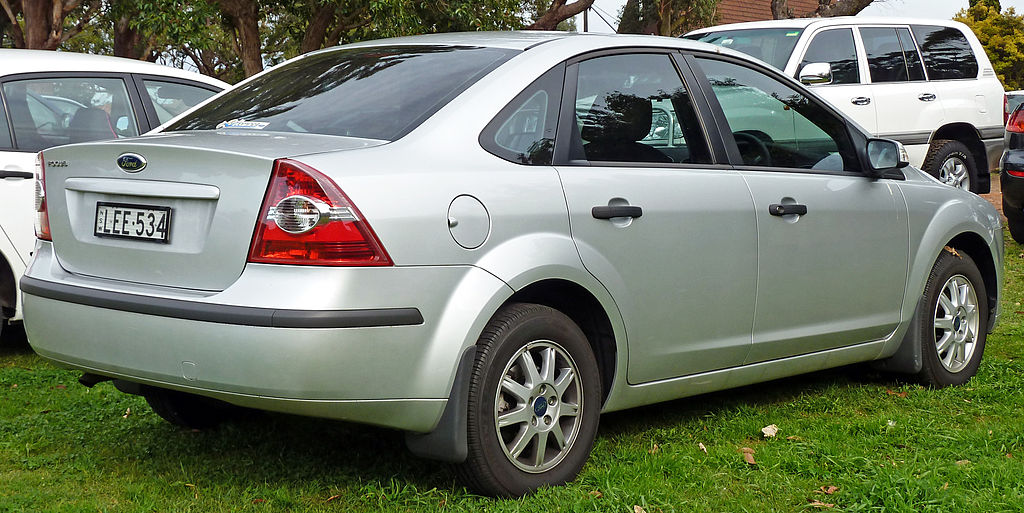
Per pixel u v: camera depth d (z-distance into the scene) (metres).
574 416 3.67
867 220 4.76
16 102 5.71
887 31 10.22
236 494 3.57
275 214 3.06
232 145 3.27
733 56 4.50
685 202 3.96
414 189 3.19
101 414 4.57
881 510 3.42
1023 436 4.21
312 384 3.02
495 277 3.31
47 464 3.93
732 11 33.34
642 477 3.71
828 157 4.74
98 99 5.98
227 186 3.14
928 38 10.55
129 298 3.24
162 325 3.17
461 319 3.23
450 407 3.27
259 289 3.04
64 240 3.58
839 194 4.64
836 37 9.84
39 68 5.83
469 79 3.64
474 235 3.29
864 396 5.04
